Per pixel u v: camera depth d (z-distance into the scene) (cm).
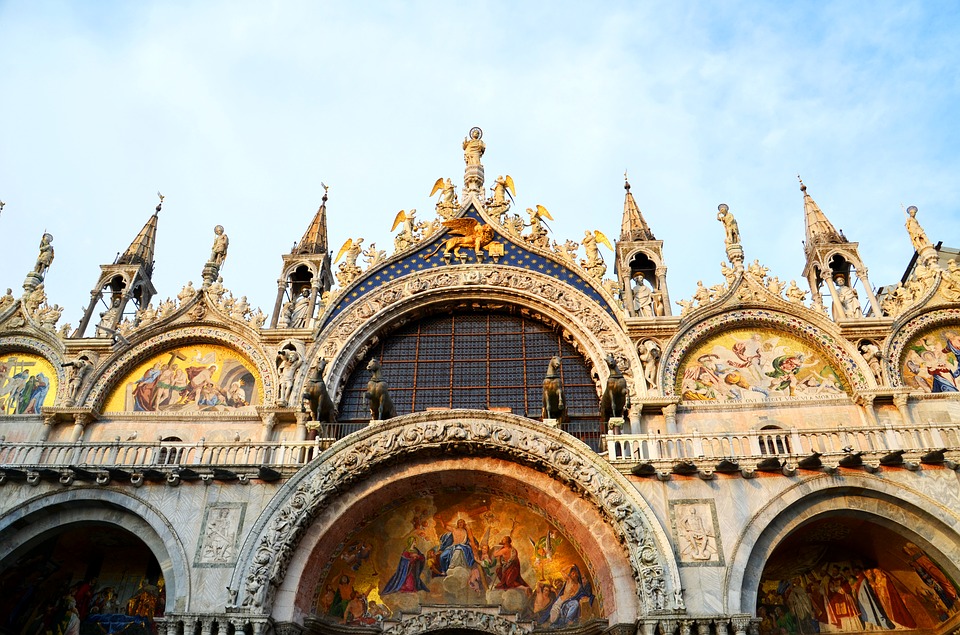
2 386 3138
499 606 2462
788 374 2980
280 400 2950
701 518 2300
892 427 2394
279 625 2253
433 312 3300
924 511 2261
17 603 2605
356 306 3225
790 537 2434
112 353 3136
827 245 3284
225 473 2445
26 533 2436
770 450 2794
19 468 2445
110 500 2427
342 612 2466
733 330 3105
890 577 2512
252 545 2311
